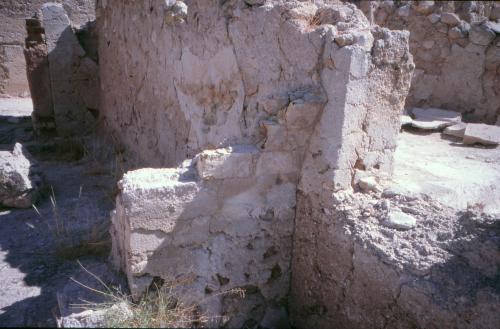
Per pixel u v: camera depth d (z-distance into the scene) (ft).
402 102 9.46
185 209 8.99
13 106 34.24
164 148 15.34
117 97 20.38
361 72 8.67
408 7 23.18
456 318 6.86
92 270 10.11
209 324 9.71
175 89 13.79
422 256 7.77
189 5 12.44
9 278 10.18
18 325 8.39
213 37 11.35
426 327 7.23
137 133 18.11
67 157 20.30
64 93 24.00
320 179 9.41
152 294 8.93
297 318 10.56
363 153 9.44
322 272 9.59
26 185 14.34
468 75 21.98
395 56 8.92
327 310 9.55
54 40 23.24
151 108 16.22
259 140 9.75
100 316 7.82
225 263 9.68
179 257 9.20
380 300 8.08
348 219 8.93
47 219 13.56
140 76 16.94
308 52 9.11
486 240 7.64
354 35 8.55
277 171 9.70
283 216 10.04
